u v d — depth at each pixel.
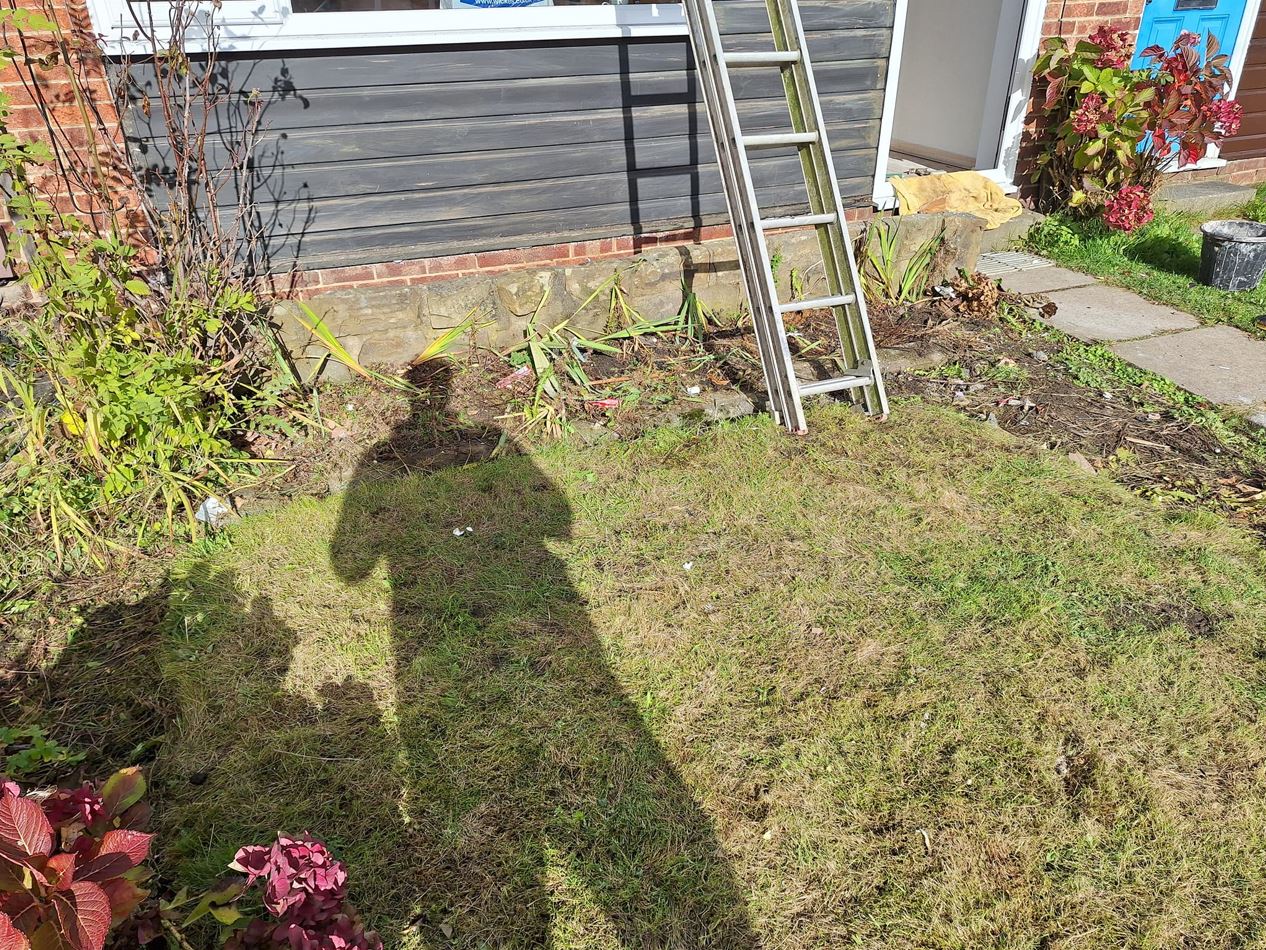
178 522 3.08
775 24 3.97
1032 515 3.17
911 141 7.62
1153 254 6.04
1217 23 7.02
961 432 3.73
